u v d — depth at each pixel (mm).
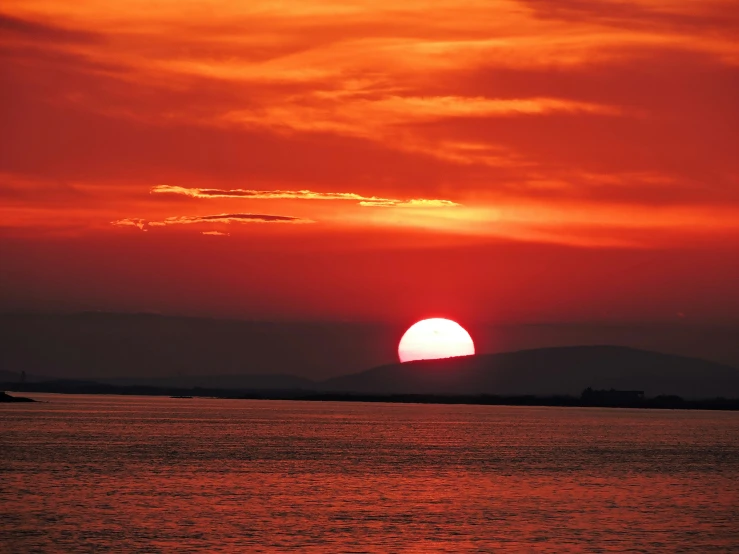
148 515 119750
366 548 101875
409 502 135625
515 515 124375
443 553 99938
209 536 106812
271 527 112812
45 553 97625
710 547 104875
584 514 126062
